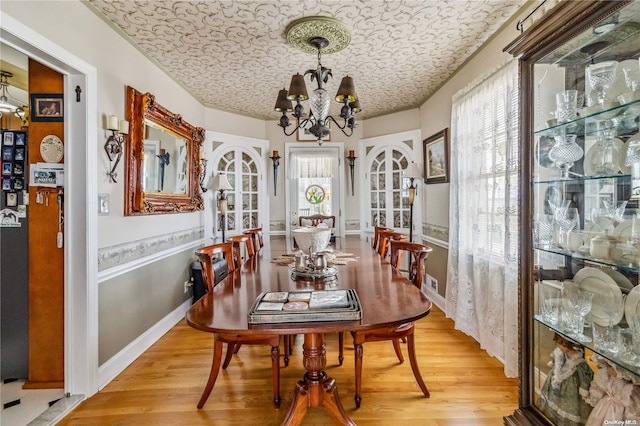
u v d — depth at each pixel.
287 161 5.05
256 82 3.52
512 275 2.18
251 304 1.51
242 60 2.97
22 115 2.98
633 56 1.14
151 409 1.91
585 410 1.29
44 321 2.12
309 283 1.86
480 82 2.64
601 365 1.26
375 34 2.51
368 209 4.97
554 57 1.38
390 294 1.64
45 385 2.11
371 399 1.97
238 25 2.38
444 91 3.53
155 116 2.82
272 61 3.00
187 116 3.72
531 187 1.45
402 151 4.54
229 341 1.91
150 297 2.84
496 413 1.84
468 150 2.85
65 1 1.89
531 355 1.47
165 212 2.98
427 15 2.26
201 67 3.13
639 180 1.14
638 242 1.12
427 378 2.20
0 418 1.81
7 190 2.20
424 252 2.04
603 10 1.08
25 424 1.76
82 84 2.06
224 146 4.48
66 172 2.05
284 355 2.42
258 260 2.61
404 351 2.60
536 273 1.46
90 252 2.06
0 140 2.19
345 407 1.90
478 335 2.73
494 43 2.51
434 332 2.97
